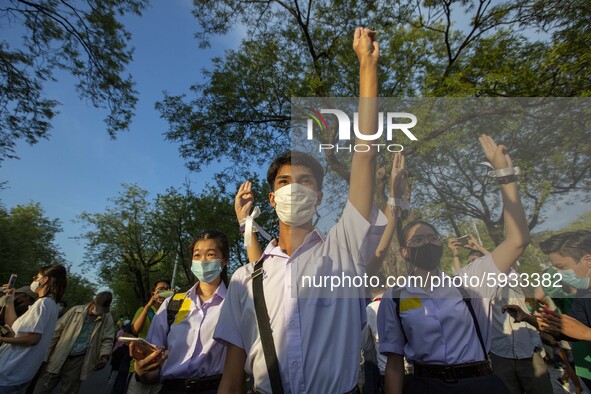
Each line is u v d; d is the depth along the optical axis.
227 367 1.55
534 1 7.04
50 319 3.46
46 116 8.76
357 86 9.48
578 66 6.30
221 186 12.77
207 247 2.75
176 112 11.26
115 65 9.23
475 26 8.20
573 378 3.91
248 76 10.86
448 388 1.77
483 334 1.92
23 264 23.11
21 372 3.21
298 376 1.31
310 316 1.38
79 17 8.52
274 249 1.57
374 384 3.13
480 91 7.09
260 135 11.70
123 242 27.89
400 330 2.01
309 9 9.71
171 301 2.69
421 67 9.07
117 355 5.27
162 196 18.30
